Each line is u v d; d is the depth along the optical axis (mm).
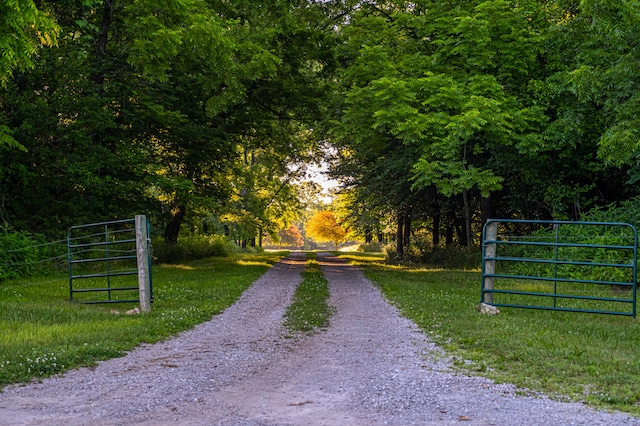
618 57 16781
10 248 16734
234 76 20062
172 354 8062
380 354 7926
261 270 24781
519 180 24359
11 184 19562
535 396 5711
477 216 31703
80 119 20031
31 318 10289
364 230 39031
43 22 10477
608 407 5348
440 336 9133
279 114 27375
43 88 20781
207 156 26922
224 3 21484
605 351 7730
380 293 15727
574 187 22344
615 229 18438
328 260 39250
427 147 19188
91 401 5691
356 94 20078
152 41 17266
